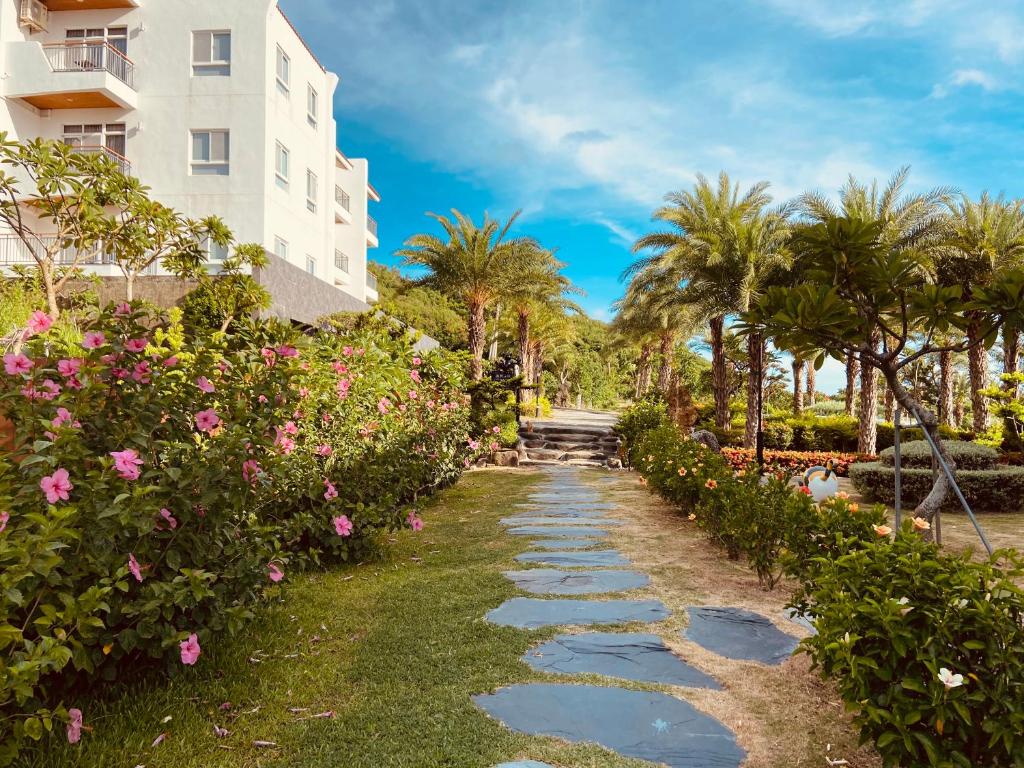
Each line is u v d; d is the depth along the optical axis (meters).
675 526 7.66
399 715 2.86
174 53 18.03
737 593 4.88
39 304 9.31
